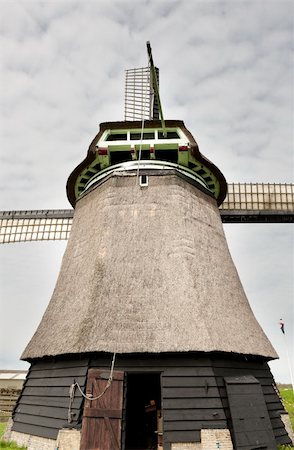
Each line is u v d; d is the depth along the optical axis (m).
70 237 15.82
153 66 13.50
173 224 13.47
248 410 10.20
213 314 11.47
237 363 11.55
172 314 10.91
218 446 9.28
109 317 10.81
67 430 9.53
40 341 11.95
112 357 10.35
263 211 20.17
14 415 12.99
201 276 12.41
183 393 9.95
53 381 11.35
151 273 11.98
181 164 15.76
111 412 9.61
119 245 12.88
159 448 10.60
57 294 13.50
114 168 15.56
